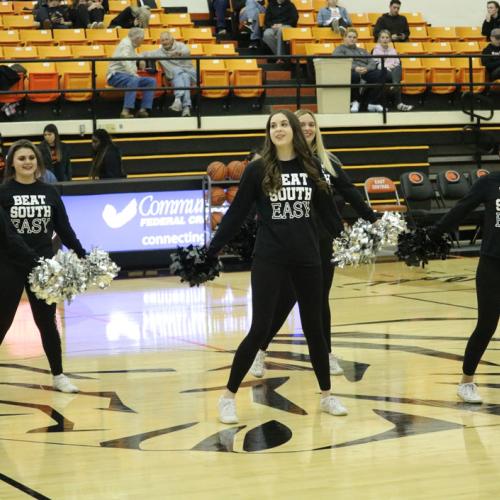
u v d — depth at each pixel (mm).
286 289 8844
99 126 21703
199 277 7684
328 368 7883
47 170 18469
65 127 21547
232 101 23516
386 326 12375
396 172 24047
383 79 23531
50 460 6723
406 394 8586
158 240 18391
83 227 17922
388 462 6508
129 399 8641
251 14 26703
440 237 8453
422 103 25125
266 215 7508
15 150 8609
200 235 18672
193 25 26859
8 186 8625
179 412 8102
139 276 18453
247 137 22922
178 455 6785
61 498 5871
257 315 7543
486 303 7941
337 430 7379
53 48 23125
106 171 18672
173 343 11570
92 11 25547
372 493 5863
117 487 6078
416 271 18547
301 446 6949
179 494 5918
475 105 25250
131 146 22141
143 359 10594
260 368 9438
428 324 12492
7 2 26500
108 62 22938
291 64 25844
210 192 18469
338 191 8594
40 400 8672
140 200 18250
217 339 11781
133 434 7398
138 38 21812
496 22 28516
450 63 26078
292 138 7508
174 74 22578
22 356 11000
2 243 8133
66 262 8062
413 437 7137
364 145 23766
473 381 8758
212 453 6816
